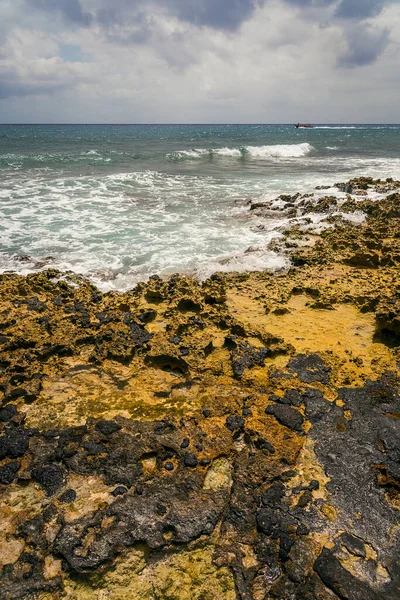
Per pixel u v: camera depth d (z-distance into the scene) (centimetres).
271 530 384
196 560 363
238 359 642
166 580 348
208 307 824
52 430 495
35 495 418
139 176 2392
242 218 1555
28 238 1277
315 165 3128
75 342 676
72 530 379
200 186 2156
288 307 832
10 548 369
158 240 1288
